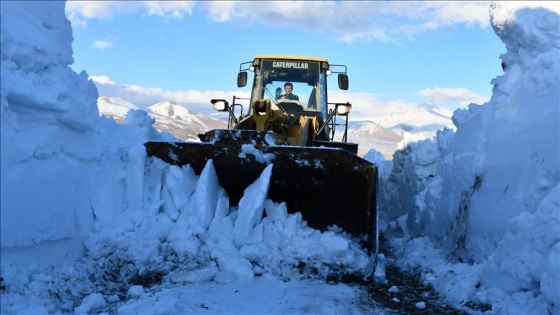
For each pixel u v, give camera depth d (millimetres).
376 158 11586
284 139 6152
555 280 3613
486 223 5430
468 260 5691
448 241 6477
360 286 5207
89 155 5102
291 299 4633
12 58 4031
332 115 7719
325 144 7449
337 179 5785
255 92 8672
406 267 6531
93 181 5230
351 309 4520
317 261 5352
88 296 4156
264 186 5547
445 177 7117
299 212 5930
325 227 6098
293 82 8672
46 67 4457
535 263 4016
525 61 5707
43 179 4352
